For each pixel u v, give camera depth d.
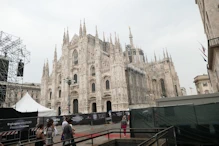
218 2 23.33
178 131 14.50
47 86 72.56
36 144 11.28
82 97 58.56
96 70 57.56
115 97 50.44
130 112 16.98
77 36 69.62
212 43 21.33
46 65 75.19
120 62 52.88
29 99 31.23
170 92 87.06
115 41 55.47
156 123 15.48
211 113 13.73
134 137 16.09
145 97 69.44
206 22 29.08
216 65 24.02
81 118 33.94
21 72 39.75
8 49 38.84
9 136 16.92
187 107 14.68
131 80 60.88
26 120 18.88
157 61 98.31
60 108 65.44
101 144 13.45
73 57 68.75
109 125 33.91
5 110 19.33
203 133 13.66
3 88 36.53
